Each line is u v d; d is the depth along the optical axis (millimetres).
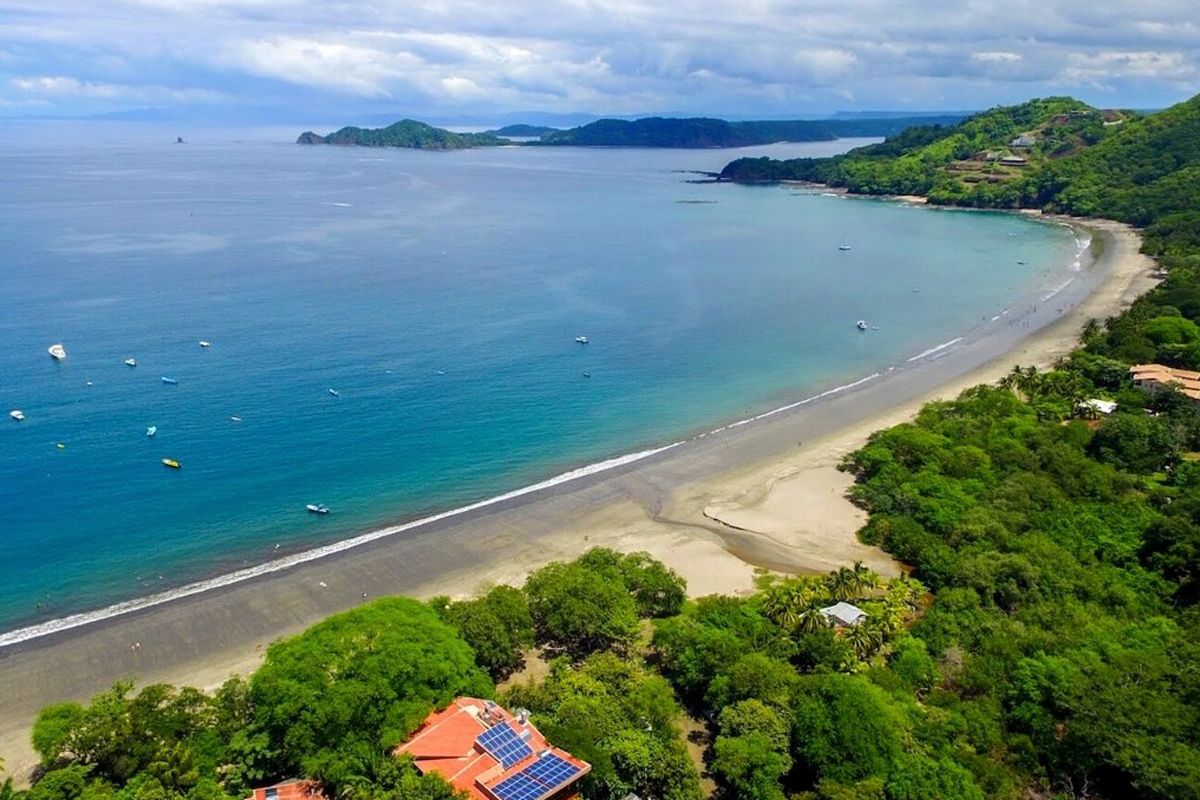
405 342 177125
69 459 118938
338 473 119562
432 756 61938
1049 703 69562
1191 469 113000
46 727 62625
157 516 105875
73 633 83438
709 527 107812
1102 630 78625
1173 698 67188
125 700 67062
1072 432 124875
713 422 143750
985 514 101438
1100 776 63781
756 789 61000
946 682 73562
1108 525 99125
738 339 190375
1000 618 81562
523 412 144750
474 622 76688
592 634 79250
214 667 78562
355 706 63875
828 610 82188
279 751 63406
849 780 60906
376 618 73750
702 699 73625
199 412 136750
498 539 103688
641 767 62562
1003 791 61344
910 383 162125
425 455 126625
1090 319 193250
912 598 87562
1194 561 89188
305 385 150625
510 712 68625
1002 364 170250
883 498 109750
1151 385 143250
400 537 103625
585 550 101312
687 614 84812
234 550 99562
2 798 58500
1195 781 58062
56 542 99188
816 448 132125
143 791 57969
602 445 133250
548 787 57938
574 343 182625
